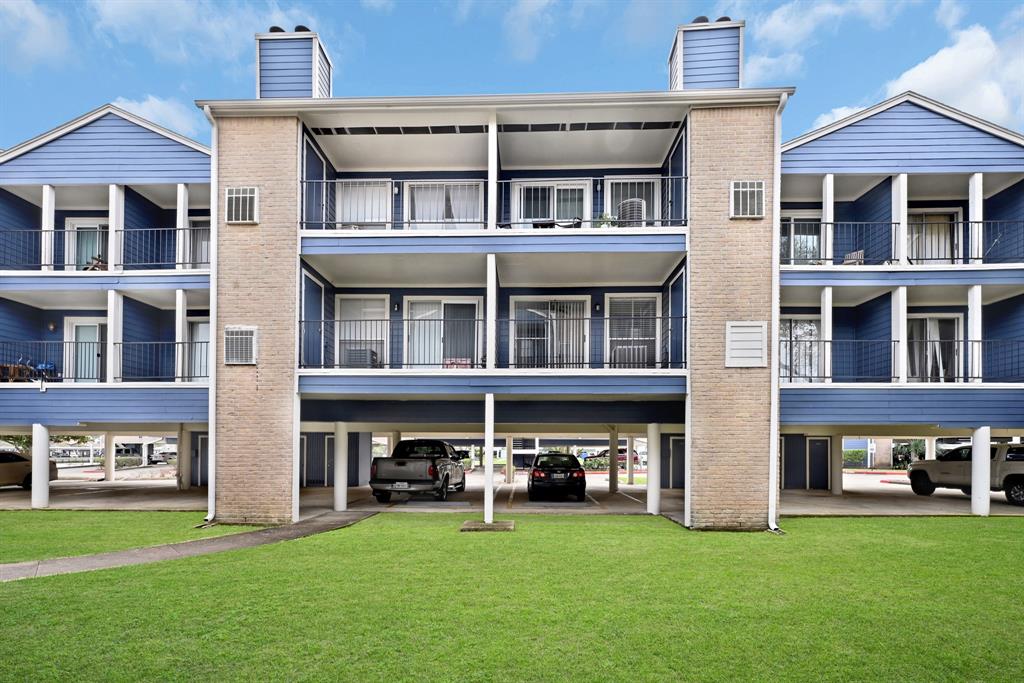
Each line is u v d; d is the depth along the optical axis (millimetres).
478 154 14930
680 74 13578
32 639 5648
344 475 14250
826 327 13812
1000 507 15273
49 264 14906
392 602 6758
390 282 15461
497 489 20406
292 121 12844
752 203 12211
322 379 12609
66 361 16594
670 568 8344
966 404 13242
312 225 13562
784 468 20078
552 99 12336
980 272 13539
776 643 5637
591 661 5219
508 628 5973
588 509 14734
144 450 37312
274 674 4934
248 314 12648
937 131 14109
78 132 14984
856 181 14898
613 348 15258
